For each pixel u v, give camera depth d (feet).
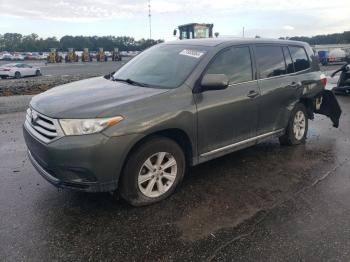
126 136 11.82
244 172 16.40
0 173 15.92
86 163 11.42
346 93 39.88
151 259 10.06
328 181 15.43
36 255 10.15
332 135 22.93
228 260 10.03
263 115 17.11
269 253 10.33
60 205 13.02
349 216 12.43
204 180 15.44
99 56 188.96
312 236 11.19
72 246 10.60
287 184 15.11
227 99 14.97
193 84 13.96
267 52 17.78
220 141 15.17
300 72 19.76
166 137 13.29
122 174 12.37
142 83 14.62
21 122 26.03
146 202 12.98
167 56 16.05
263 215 12.46
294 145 20.35
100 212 12.57
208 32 83.30
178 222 11.97
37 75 96.63
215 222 11.98
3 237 10.95
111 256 10.17
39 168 12.91
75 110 11.78
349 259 10.07
